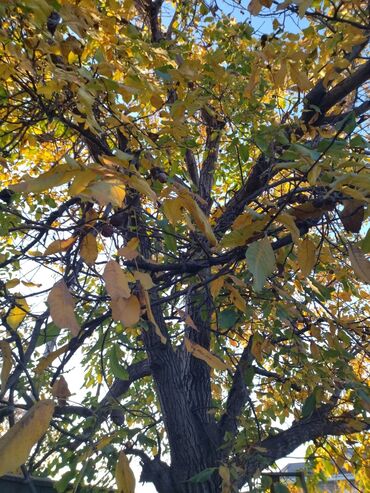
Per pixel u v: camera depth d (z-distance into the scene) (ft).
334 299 16.16
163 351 14.65
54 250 4.48
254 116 12.33
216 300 12.08
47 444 13.23
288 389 14.02
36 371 4.41
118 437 10.21
